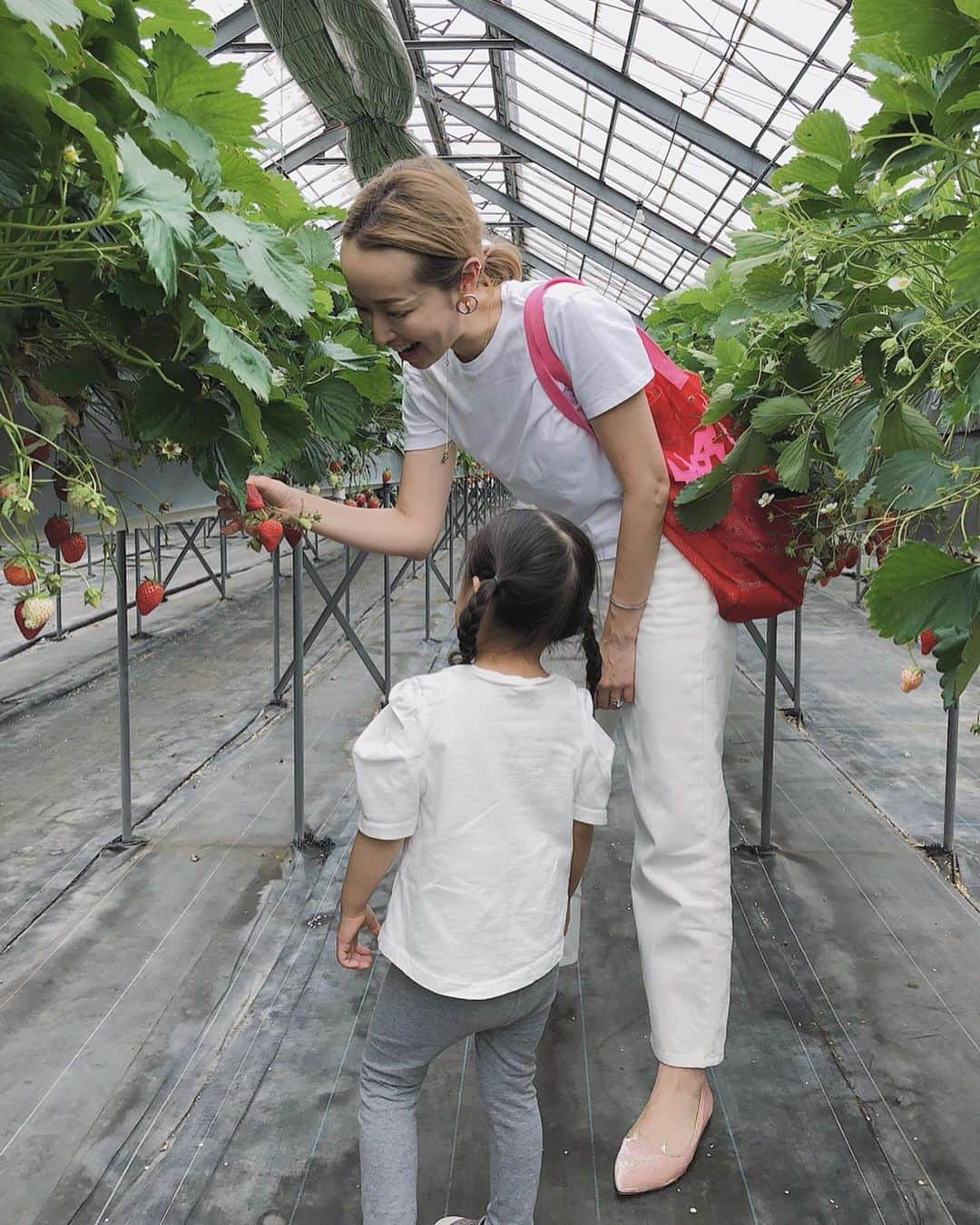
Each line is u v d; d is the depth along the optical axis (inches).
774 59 333.7
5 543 53.0
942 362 58.9
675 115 400.5
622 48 376.8
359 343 100.1
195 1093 78.5
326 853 124.9
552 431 66.9
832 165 59.5
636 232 595.8
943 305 59.7
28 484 46.3
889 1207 67.4
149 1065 81.9
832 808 142.4
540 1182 69.6
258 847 127.0
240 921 107.3
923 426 60.7
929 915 109.7
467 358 65.4
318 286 89.5
